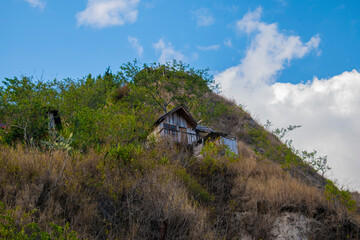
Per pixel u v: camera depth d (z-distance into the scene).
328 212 13.64
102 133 15.30
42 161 10.77
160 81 27.58
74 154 12.22
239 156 19.19
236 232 12.21
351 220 13.30
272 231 12.61
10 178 9.52
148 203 10.23
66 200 9.40
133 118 16.55
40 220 8.04
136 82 28.02
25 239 6.46
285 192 14.35
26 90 15.08
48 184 9.80
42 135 14.13
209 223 11.31
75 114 16.69
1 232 6.31
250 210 13.27
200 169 15.61
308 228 12.97
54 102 16.66
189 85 27.64
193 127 22.31
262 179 15.95
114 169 11.92
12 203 8.51
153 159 14.01
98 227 9.12
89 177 10.91
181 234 9.69
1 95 14.12
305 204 13.77
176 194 11.25
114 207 10.08
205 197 13.26
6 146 11.96
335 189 13.91
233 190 14.55
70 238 7.18
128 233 9.09
